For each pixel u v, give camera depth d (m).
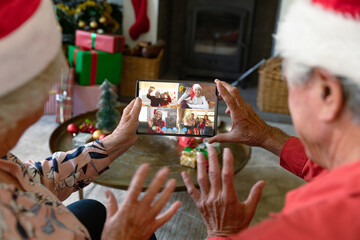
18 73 0.52
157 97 1.20
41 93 0.58
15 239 0.54
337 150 0.51
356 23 0.44
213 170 0.70
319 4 0.48
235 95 1.04
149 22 3.54
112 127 2.00
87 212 0.96
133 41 3.60
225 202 0.69
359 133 0.48
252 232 0.47
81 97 2.96
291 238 0.44
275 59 3.20
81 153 0.92
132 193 0.63
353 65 0.44
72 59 2.98
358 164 0.46
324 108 0.49
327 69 0.46
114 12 3.42
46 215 0.62
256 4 3.83
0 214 0.53
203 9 3.85
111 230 0.63
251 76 4.19
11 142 0.60
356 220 0.41
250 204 0.71
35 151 2.39
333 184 0.46
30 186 0.69
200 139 1.86
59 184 0.90
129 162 1.67
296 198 0.51
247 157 1.75
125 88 3.40
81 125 2.01
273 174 2.23
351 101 0.46
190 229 1.76
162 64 4.12
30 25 0.52
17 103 0.55
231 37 3.96
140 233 0.64
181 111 1.20
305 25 0.49
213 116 1.20
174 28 4.29
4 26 0.49
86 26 3.32
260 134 1.02
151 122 1.20
